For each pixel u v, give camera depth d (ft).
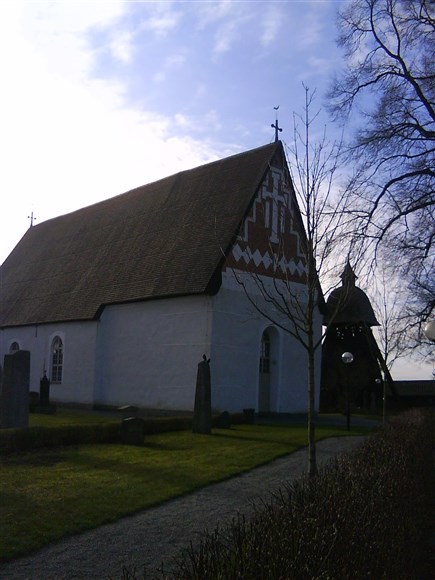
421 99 81.15
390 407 137.59
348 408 76.23
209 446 56.90
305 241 40.98
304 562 13.99
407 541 20.61
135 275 100.17
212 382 84.33
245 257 90.07
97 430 56.44
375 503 18.86
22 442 50.78
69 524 30.12
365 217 77.82
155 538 28.84
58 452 50.62
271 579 13.16
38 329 117.39
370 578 15.67
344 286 42.78
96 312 101.81
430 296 81.56
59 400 108.78
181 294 87.20
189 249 93.71
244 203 91.81
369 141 81.25
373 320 119.24
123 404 96.17
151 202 115.96
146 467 45.29
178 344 88.79
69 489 37.24
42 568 24.71
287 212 59.06
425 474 37.55
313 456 36.17
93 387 101.50
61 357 111.34
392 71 82.43
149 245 104.42
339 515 17.03
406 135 80.59
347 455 30.89
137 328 95.76
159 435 64.13
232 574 13.15
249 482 42.09
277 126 98.58
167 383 89.66
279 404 96.63
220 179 102.47
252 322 91.04
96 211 133.90
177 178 114.73
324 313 105.09
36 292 126.31
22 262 144.46
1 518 30.53
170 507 34.76
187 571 14.03
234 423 79.36
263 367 96.58
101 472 42.86
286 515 17.04
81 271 117.70
